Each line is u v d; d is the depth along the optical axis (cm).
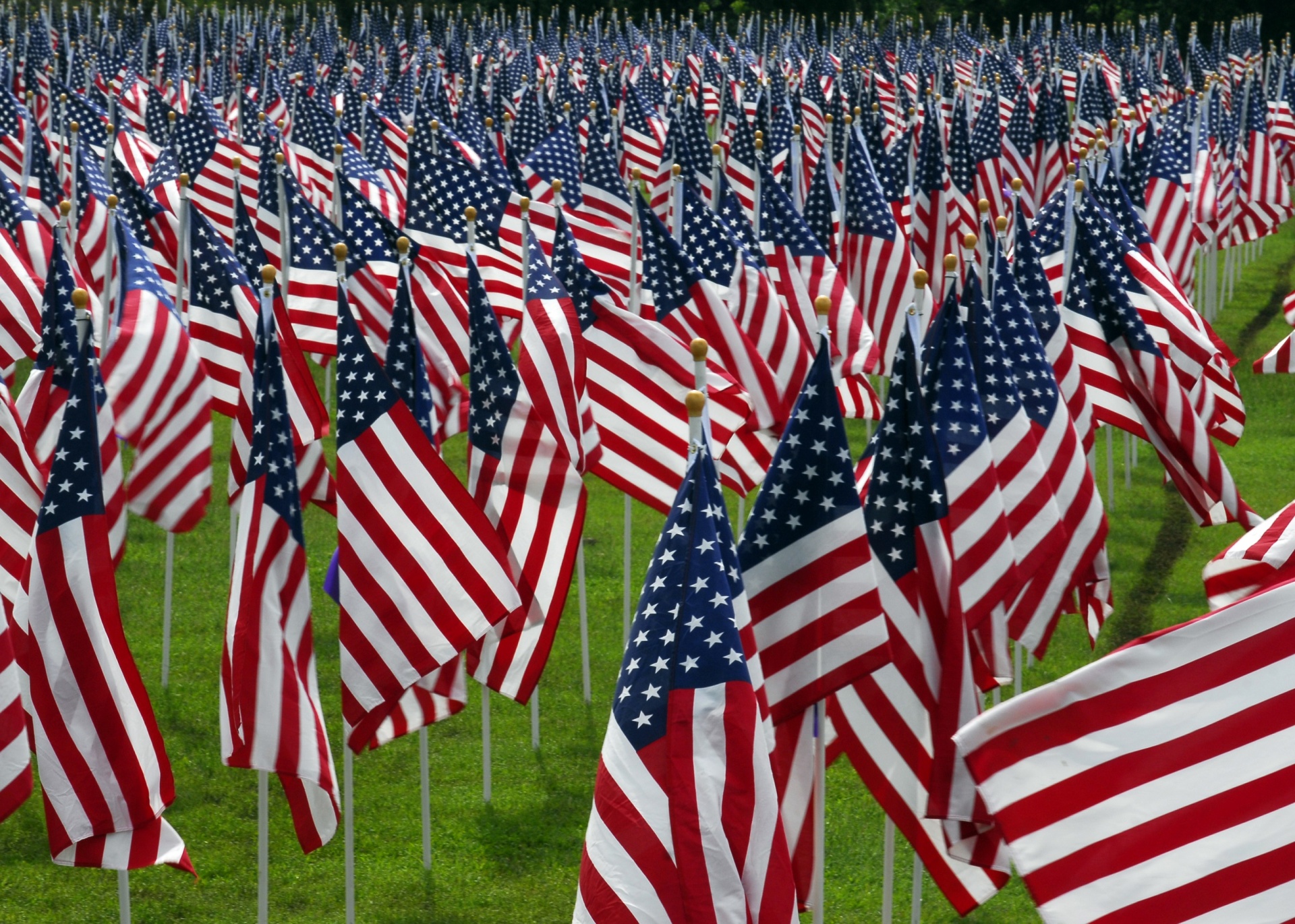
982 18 13750
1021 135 4788
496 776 2461
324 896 2125
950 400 1784
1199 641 1221
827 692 1492
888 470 1589
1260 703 1205
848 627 1484
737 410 2345
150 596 3147
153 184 3750
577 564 3328
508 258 3303
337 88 7112
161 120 4862
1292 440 4219
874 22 14288
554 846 2256
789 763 1573
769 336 2703
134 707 1678
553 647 2939
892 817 1611
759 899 1335
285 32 11788
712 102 7338
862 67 8088
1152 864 1194
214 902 2117
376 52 9256
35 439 2177
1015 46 11531
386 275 2841
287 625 1742
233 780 2444
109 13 10800
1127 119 5956
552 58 9831
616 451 2344
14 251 2955
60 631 1639
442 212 3153
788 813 1581
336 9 12775
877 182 3353
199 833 2288
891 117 6706
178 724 2606
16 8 10562
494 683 2059
